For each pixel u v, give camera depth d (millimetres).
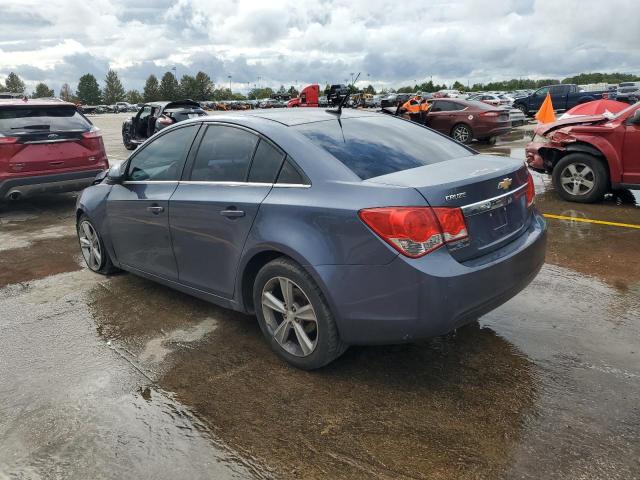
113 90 157125
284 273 3031
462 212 2736
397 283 2627
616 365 3096
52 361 3373
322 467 2363
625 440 2449
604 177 7152
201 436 2602
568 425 2572
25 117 7500
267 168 3217
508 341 3436
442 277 2584
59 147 7656
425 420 2660
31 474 2373
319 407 2805
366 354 3332
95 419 2756
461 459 2377
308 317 3021
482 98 38656
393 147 3344
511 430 2557
